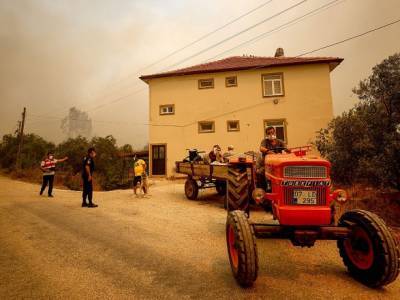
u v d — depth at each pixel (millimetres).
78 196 10680
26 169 22125
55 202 9242
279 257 4312
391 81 8227
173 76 18547
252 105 17516
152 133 18438
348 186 9062
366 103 8852
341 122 9117
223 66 18609
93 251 4547
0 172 25219
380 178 7605
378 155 7984
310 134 16719
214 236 5375
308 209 3473
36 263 4043
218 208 8078
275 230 3541
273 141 5492
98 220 6672
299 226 3543
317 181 3553
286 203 3588
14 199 9852
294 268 3895
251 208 7848
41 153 27141
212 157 9922
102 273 3701
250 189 5816
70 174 17172
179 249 4648
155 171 18250
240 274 3160
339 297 3076
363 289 3268
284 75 17344
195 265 3980
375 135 8359
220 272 3744
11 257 4277
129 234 5508
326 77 16922
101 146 20453
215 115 17859
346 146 8922
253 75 17688
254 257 3119
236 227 3277
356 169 8445
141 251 4547
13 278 3553
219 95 17953
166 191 11656
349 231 3430
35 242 5008
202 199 9672
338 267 3930
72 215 7219
